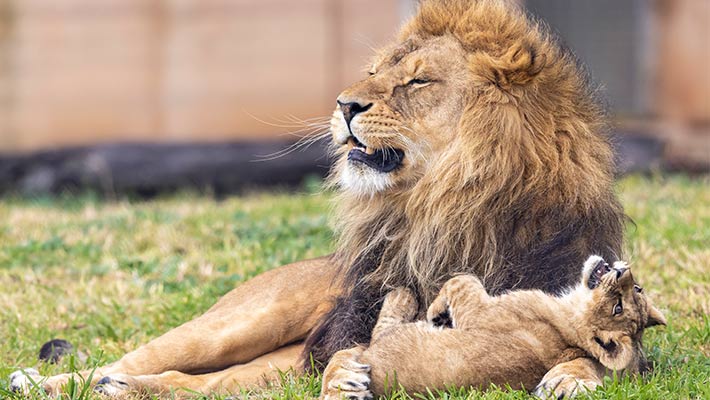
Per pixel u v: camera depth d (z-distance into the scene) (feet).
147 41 81.05
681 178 65.87
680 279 39.52
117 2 81.00
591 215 28.17
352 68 79.36
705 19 81.00
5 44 81.97
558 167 28.02
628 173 68.74
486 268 28.19
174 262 47.52
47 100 82.02
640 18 83.25
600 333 26.45
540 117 28.25
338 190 31.32
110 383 28.71
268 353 32.07
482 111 28.22
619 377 27.32
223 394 29.91
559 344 26.81
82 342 37.76
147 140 80.69
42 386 29.17
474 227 28.17
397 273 29.43
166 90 81.10
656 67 82.79
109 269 47.57
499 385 26.30
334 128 29.89
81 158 77.30
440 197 28.40
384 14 78.59
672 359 30.76
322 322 30.83
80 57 81.56
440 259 28.58
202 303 40.52
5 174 77.36
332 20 79.30
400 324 27.91
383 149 29.07
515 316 26.96
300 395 27.91
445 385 26.32
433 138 28.71
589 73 30.78
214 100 80.69
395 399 26.09
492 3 29.63
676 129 81.92
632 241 44.06
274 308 31.83
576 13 84.74
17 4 81.82
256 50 80.07
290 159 77.56
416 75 28.94
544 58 28.19
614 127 31.19
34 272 47.19
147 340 37.45
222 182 77.41
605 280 26.68
